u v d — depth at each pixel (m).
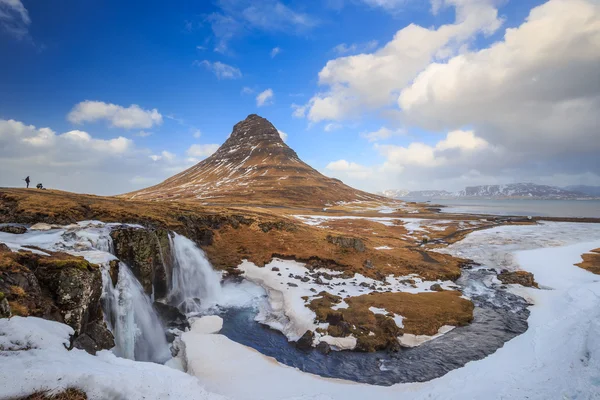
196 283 42.25
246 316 35.44
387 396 20.98
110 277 25.86
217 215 59.25
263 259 50.34
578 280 46.81
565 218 134.38
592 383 18.78
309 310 34.41
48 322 17.41
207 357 26.05
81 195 53.00
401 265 54.09
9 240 28.69
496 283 47.59
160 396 14.78
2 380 11.51
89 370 14.13
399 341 29.09
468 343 28.92
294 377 23.45
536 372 22.00
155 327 30.31
